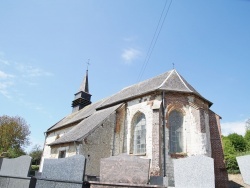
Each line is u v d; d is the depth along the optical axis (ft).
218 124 50.75
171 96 48.14
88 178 33.73
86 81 103.24
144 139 47.19
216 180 45.21
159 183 31.89
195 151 43.37
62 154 50.44
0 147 126.11
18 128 134.92
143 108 49.11
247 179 21.27
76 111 95.09
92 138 45.68
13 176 34.42
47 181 29.22
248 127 98.17
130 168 26.16
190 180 22.29
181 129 46.55
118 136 49.57
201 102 50.80
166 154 42.63
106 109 57.11
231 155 60.95
